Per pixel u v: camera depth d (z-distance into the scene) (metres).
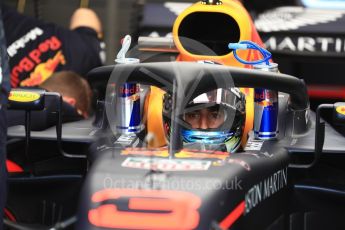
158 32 20.50
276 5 22.45
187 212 9.90
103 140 12.30
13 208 13.79
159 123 12.80
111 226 9.93
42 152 15.04
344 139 14.03
